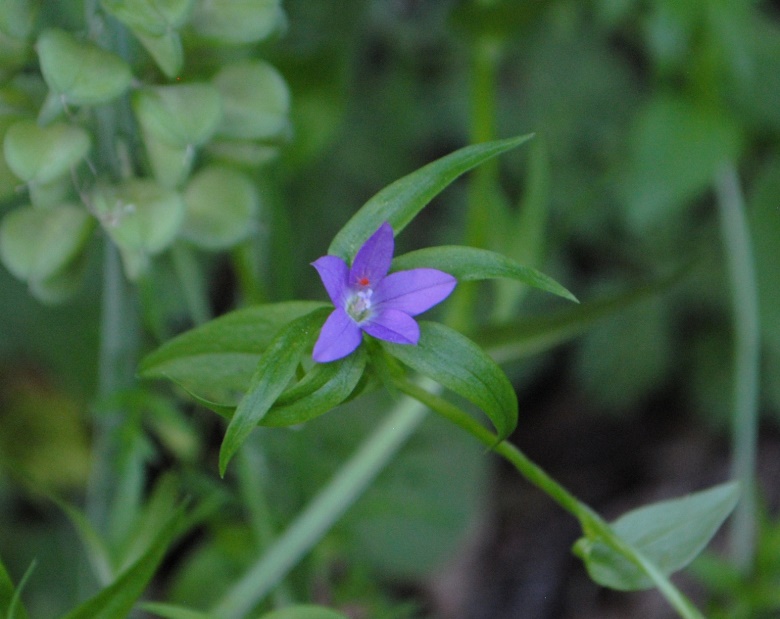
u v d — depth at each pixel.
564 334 0.47
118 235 0.43
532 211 0.48
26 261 0.44
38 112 0.43
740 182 0.65
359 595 0.51
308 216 0.59
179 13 0.42
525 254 0.48
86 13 0.44
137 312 0.47
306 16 0.50
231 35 0.44
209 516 0.49
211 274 0.58
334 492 0.47
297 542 0.47
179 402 0.48
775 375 0.65
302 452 0.49
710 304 0.65
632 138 0.54
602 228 0.65
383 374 0.40
